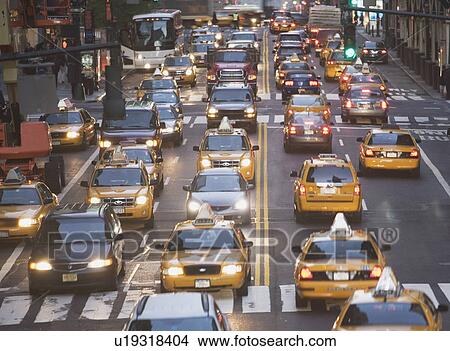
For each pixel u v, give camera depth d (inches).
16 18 1604.3
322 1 7076.8
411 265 1280.8
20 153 1713.8
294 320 1032.2
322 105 2253.9
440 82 3299.7
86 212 1238.9
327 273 1034.1
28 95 1620.3
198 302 807.7
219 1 5039.4
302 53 4023.1
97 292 1187.9
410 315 792.9
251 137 2439.7
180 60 3634.4
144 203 1536.7
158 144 2129.7
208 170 1611.7
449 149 2267.5
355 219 1544.0
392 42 5024.6
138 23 3880.4
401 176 1953.7
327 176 1526.8
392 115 2834.6
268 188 1845.5
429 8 3703.3
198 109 2999.5
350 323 792.9
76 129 2321.6
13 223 1457.9
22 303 1149.7
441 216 1590.8
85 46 1226.6
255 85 3312.0
